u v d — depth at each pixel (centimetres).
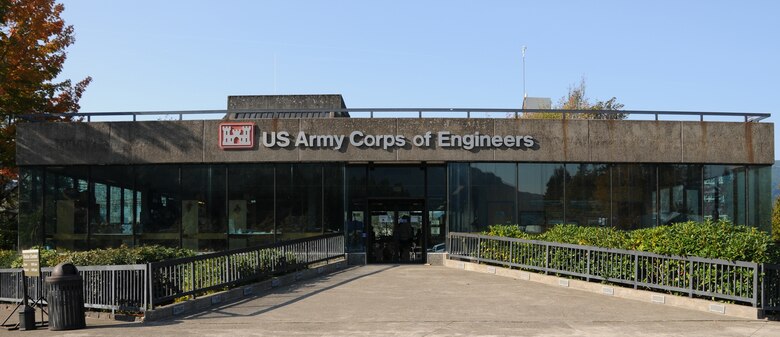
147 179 2241
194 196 2230
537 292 1493
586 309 1268
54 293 1141
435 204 2262
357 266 2155
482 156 2214
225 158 2212
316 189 2228
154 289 1220
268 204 2222
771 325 1112
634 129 2222
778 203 3791
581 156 2214
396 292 1499
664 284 1351
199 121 2227
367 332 1058
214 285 1384
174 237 2220
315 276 1844
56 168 2255
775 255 1219
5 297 1523
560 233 1739
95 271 1300
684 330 1071
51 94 2855
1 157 2659
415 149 2208
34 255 1205
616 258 1462
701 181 2239
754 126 2236
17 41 2628
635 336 1023
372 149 2206
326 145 2209
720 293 1240
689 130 2225
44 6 2692
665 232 1380
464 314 1217
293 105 3092
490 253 1938
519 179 2234
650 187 2234
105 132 2230
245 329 1097
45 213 2242
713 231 1298
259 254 1574
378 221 2275
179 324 1155
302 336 1032
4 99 2603
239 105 3094
